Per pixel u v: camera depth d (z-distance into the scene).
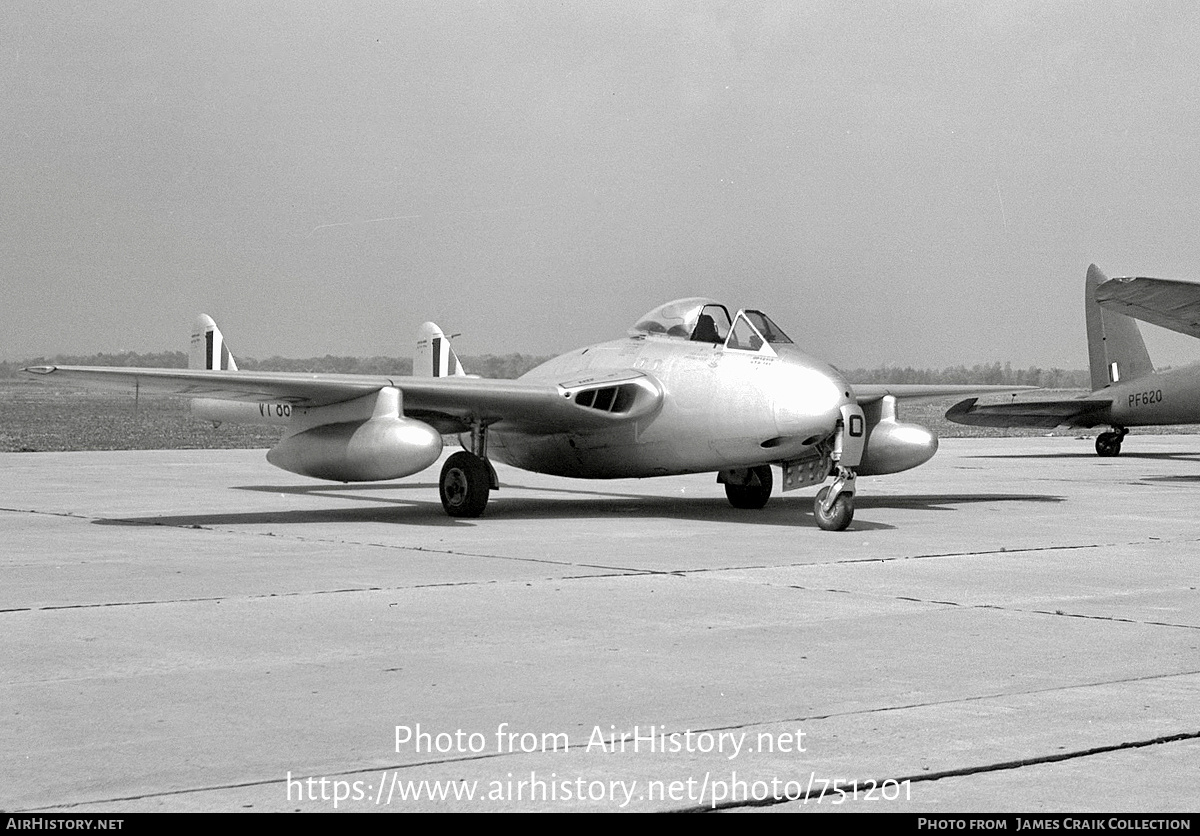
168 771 5.11
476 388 15.75
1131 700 6.32
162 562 11.49
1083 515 16.92
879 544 13.34
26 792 4.85
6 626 8.20
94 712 6.01
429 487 22.66
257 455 33.62
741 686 6.61
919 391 19.84
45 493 20.27
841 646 7.69
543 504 19.02
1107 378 35.19
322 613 8.77
